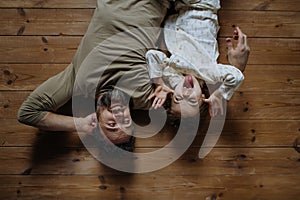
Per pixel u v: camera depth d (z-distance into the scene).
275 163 1.55
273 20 1.62
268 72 1.59
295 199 1.54
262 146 1.56
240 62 1.48
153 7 1.45
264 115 1.57
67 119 1.43
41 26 1.56
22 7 1.56
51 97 1.41
